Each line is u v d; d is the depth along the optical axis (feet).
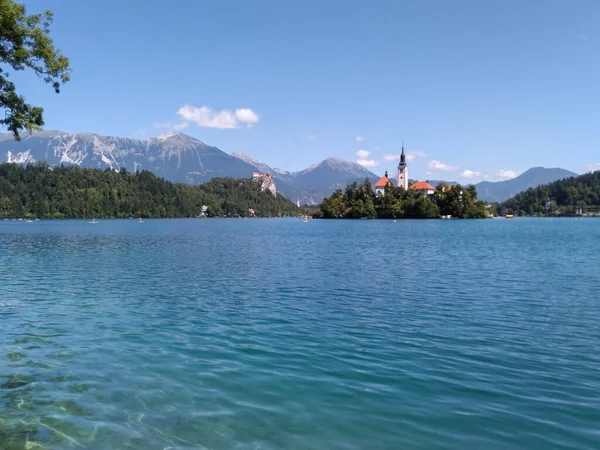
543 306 67.41
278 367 40.60
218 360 42.63
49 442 27.17
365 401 33.09
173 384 36.50
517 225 493.77
